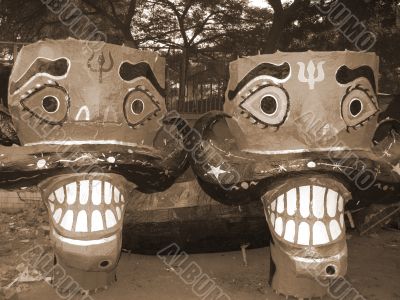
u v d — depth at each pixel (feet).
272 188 13.14
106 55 12.64
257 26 82.48
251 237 17.25
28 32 73.72
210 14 85.92
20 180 12.62
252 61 13.26
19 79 12.64
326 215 12.71
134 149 13.01
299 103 12.81
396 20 53.62
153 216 16.65
